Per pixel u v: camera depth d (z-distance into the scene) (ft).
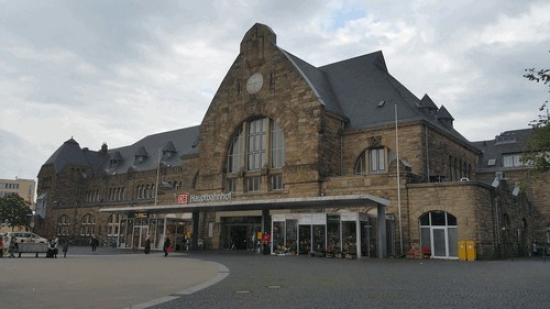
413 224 108.88
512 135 184.65
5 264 82.12
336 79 163.63
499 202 116.98
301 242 111.45
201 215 151.64
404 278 56.08
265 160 141.79
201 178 155.84
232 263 83.30
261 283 51.65
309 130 131.23
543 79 61.87
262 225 125.08
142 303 38.63
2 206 271.28
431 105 146.61
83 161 298.56
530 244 142.10
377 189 116.06
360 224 103.86
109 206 236.02
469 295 41.11
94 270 69.92
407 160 125.80
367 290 44.75
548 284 49.47
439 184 106.42
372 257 103.60
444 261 92.58
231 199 141.59
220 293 43.91
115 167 277.85
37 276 60.85
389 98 140.56
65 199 285.84
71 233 254.47
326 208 121.60
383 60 166.09
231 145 152.76
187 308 35.86
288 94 138.31
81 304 38.40
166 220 147.33
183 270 69.56
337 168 135.23
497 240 110.83
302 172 129.70
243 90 150.41
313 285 49.21
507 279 54.85
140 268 73.46
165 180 223.92
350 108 146.51
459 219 102.83
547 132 62.28
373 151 134.31
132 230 161.17
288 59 140.67
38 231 282.56
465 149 158.92
